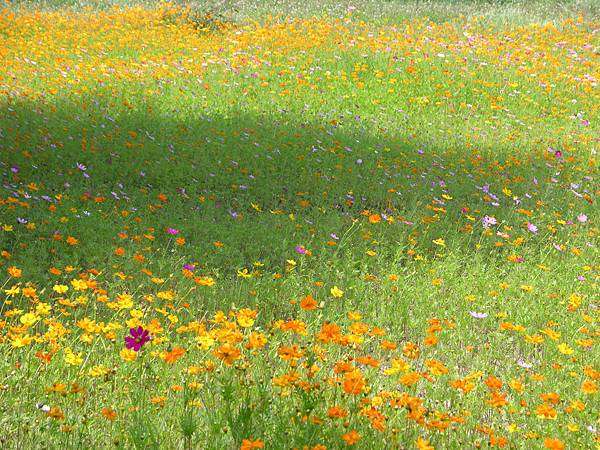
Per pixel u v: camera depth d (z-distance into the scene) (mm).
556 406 3805
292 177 8336
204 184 7898
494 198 7973
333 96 12469
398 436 3109
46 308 3846
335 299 5355
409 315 5246
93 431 3135
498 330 5020
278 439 2881
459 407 3611
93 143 8430
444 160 9438
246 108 11148
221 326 4625
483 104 12852
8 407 3297
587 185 9164
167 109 10555
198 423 3260
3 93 10664
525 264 6363
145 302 5000
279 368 3906
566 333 5035
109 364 3738
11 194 6652
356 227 7047
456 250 6344
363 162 9086
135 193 7297
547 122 12406
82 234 5977
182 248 6156
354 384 2861
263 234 6500
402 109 12250
